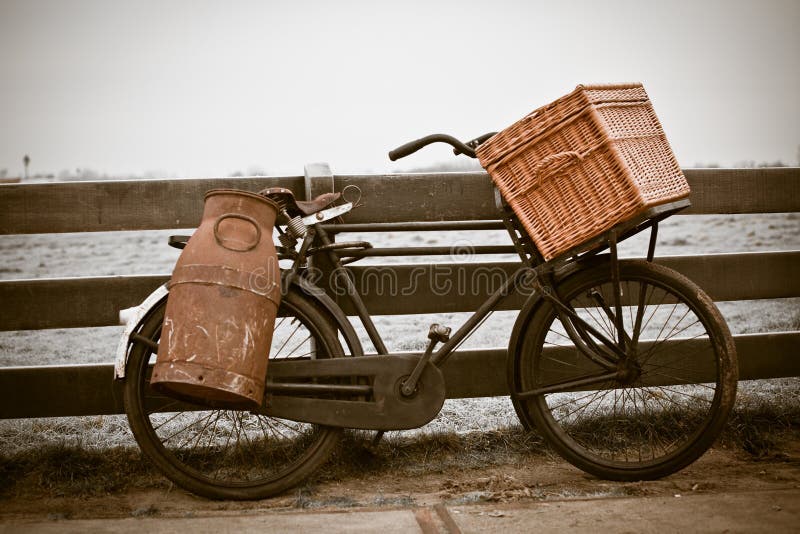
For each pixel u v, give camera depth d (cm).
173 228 311
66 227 306
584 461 260
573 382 262
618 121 237
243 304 226
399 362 256
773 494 232
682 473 264
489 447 298
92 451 283
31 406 304
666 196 233
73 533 212
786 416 312
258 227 233
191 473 248
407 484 263
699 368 333
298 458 257
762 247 1086
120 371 245
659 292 331
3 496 252
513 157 245
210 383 220
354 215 315
